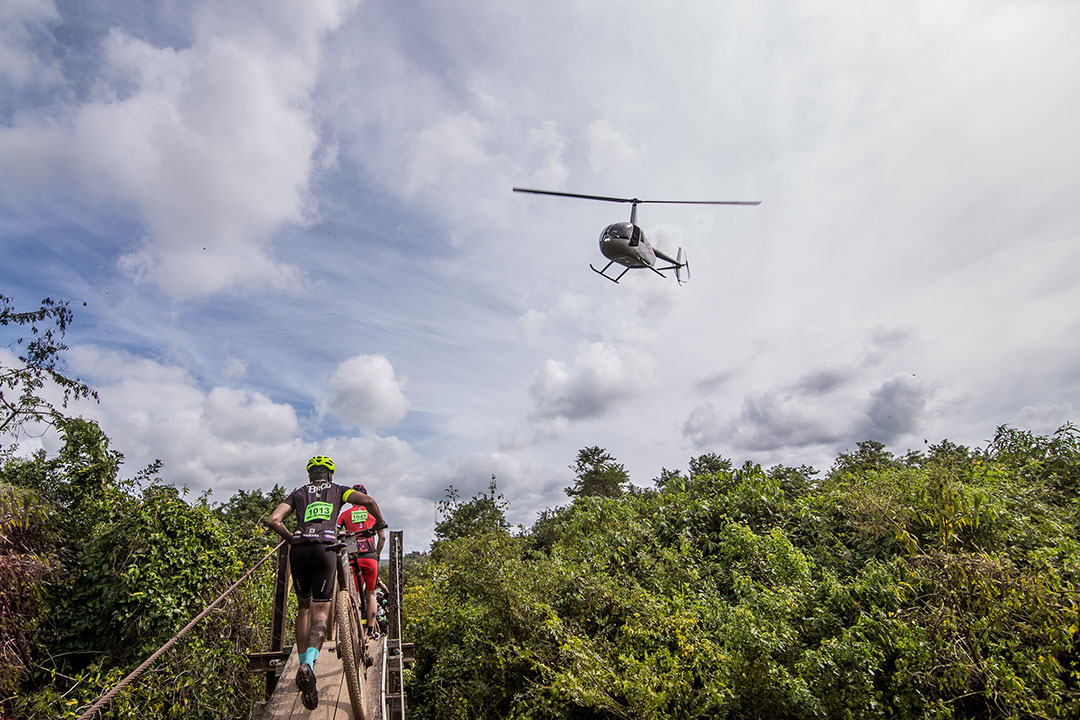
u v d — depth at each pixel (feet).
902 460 42.93
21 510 29.50
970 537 25.99
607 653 26.76
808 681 21.26
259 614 37.70
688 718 22.85
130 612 31.14
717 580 30.78
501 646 30.01
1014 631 21.30
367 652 21.38
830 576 25.72
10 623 27.61
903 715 20.56
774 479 37.06
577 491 116.88
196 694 30.91
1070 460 32.76
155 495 34.91
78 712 27.14
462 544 44.16
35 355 38.50
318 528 16.94
